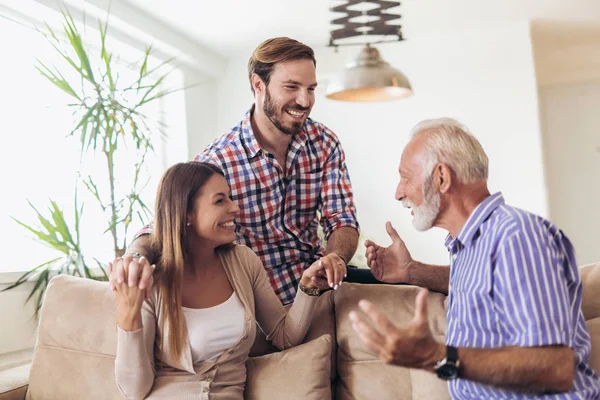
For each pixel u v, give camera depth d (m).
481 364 1.25
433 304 2.00
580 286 1.43
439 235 5.20
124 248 3.67
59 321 2.10
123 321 1.69
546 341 1.27
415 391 1.93
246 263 2.02
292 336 2.01
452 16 4.92
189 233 1.90
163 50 4.94
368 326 1.23
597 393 1.40
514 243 1.36
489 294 1.41
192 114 5.39
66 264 3.40
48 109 3.92
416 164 1.59
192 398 1.77
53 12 3.76
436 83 5.30
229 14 4.62
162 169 5.23
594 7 4.81
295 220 2.36
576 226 6.23
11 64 3.69
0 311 3.26
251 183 2.26
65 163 4.02
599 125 6.20
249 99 5.74
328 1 4.41
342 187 2.38
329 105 5.52
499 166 5.14
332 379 2.06
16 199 3.65
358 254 5.29
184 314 1.84
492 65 5.19
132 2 4.29
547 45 5.83
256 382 1.93
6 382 2.12
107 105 3.54
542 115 6.36
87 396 2.00
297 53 2.16
